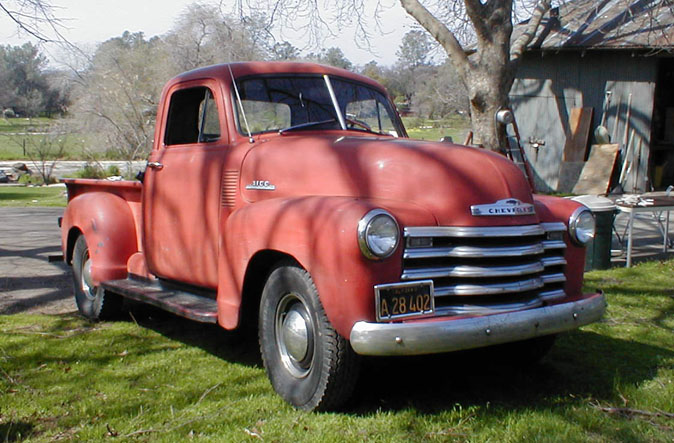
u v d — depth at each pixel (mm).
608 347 4859
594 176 15781
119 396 3879
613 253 8945
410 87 24438
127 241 5531
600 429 3338
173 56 24953
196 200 4656
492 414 3553
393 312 3270
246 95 4645
